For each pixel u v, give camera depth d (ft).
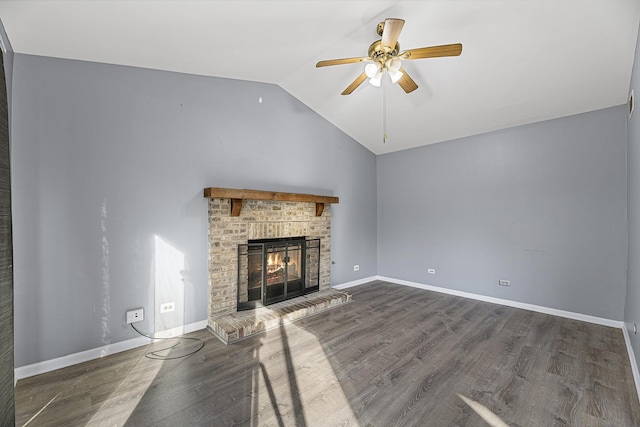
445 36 8.70
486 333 10.00
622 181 10.46
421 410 6.11
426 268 15.99
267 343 9.15
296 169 13.43
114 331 8.51
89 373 7.42
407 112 13.29
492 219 13.64
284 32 8.25
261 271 11.69
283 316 10.74
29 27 6.44
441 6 7.68
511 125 12.96
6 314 3.91
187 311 9.93
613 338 9.58
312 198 13.05
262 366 7.79
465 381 7.14
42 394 6.55
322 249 14.35
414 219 16.52
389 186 17.67
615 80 9.36
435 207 15.65
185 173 9.90
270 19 7.50
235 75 10.87
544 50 8.71
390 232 17.62
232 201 10.67
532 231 12.48
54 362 7.59
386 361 8.08
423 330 10.25
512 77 10.05
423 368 7.73
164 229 9.44
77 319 7.93
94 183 8.19
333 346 8.96
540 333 9.99
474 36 8.63
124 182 8.69
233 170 11.14
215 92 10.69
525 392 6.72
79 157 7.97
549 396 6.57
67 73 7.82
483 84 10.64
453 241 14.94
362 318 11.40
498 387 6.90
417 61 10.06
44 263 7.47
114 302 8.51
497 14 7.80
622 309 10.44
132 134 8.84
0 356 3.72
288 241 12.72
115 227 8.54
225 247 10.62
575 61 8.89
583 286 11.24
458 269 14.74
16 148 7.11
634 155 8.34
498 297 13.42
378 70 7.82
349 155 16.29
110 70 8.50
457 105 12.11
